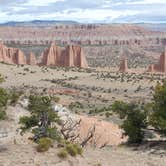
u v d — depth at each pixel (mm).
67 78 196500
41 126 34500
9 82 164750
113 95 144875
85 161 27797
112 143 50656
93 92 150000
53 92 139375
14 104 52094
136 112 38000
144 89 160375
